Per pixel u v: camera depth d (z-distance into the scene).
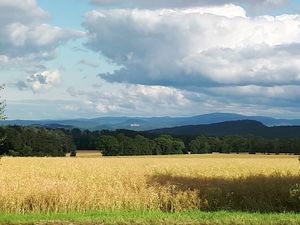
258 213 19.55
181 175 34.31
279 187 24.78
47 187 22.77
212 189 24.12
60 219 17.23
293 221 15.95
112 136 106.56
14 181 26.23
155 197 22.69
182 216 17.81
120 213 19.78
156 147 109.94
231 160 63.28
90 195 22.20
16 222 16.48
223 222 15.91
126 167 43.03
